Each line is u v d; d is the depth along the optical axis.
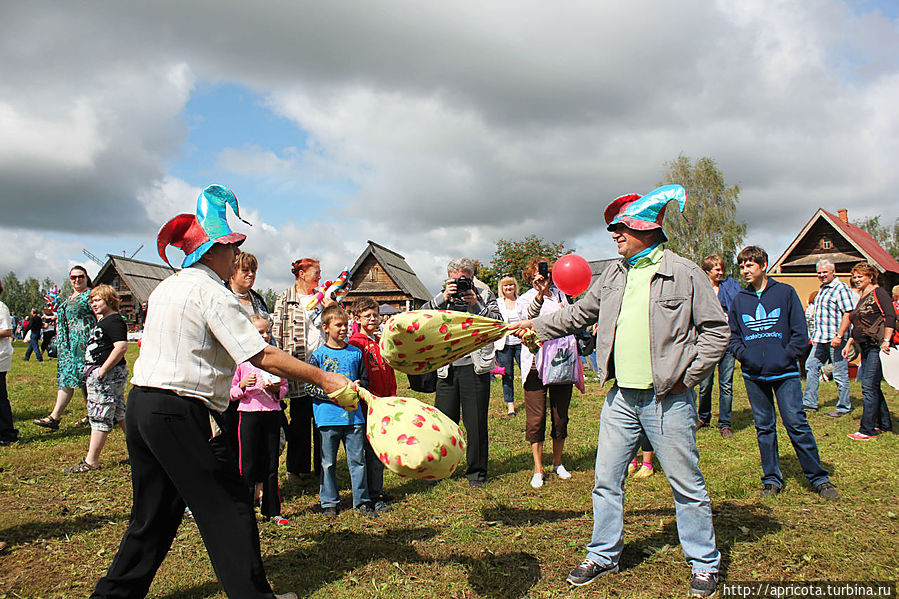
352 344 4.89
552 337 3.88
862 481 5.25
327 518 4.57
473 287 5.39
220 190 3.23
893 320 6.72
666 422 3.39
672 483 3.44
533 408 5.41
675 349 3.34
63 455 6.48
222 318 2.82
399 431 2.78
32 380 13.39
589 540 4.07
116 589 2.83
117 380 6.06
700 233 44.41
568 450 6.71
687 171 45.06
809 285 20.02
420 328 3.33
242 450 4.48
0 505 4.85
